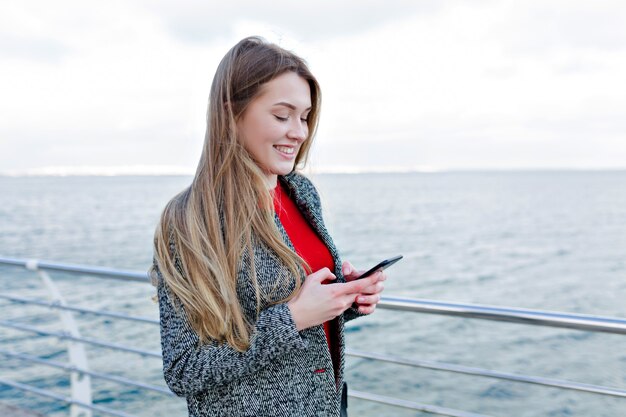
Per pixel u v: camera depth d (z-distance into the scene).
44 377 8.23
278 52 1.09
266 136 1.08
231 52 1.11
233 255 1.03
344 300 1.02
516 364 10.00
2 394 7.45
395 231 36.97
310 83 1.16
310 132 1.25
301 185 1.28
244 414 1.04
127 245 30.16
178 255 1.03
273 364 1.05
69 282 18.69
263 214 1.08
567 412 7.64
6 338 10.56
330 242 1.21
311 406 1.08
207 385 0.98
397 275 21.56
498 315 1.52
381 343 11.36
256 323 1.00
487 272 22.16
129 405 7.00
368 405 7.52
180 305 1.01
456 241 31.77
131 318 2.20
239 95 1.08
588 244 30.91
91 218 52.16
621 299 17.17
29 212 61.84
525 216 49.97
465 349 10.92
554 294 18.02
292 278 1.06
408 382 8.62
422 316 13.62
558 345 11.15
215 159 1.09
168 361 1.00
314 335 1.10
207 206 1.05
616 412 7.66
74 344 2.42
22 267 2.39
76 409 2.43
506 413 7.53
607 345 11.07
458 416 1.77
